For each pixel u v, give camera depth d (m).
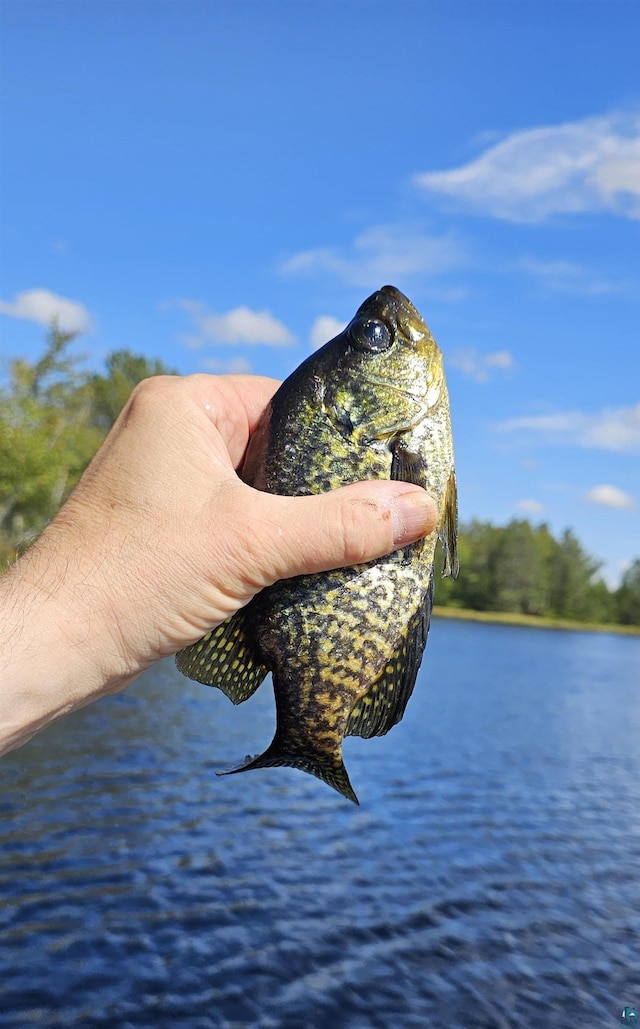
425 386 0.32
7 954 0.80
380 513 0.28
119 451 0.28
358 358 0.31
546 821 1.50
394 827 1.35
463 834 1.35
